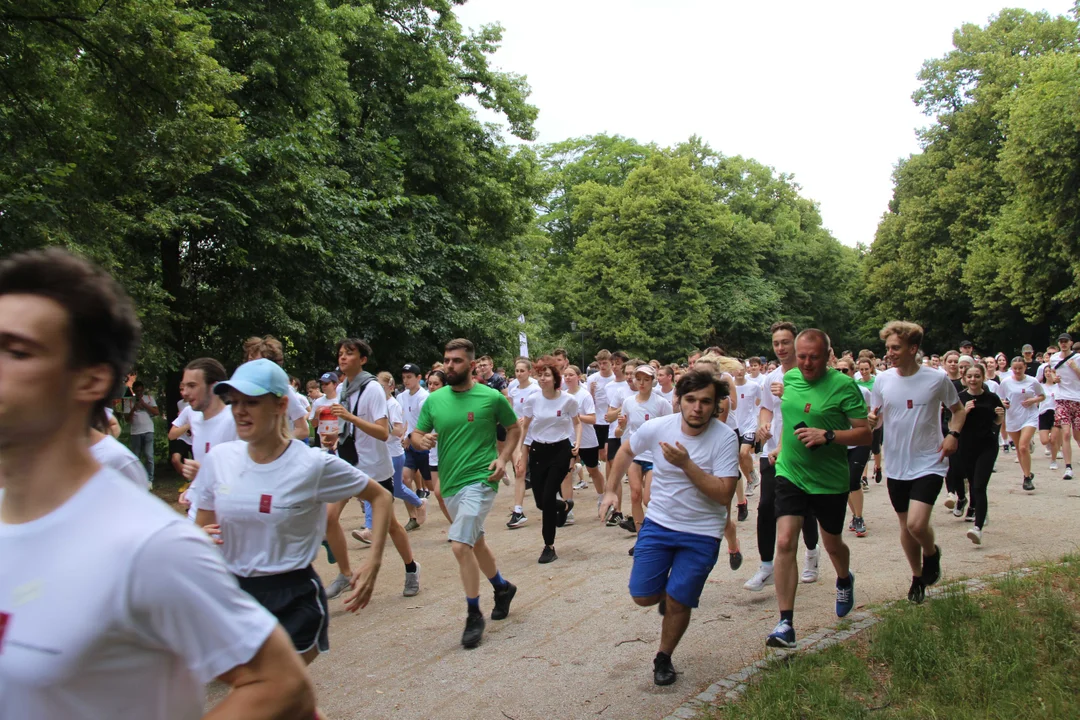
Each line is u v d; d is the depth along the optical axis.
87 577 1.25
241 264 14.19
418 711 4.18
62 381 1.31
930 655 4.21
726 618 5.48
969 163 36.16
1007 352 38.00
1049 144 24.45
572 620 5.60
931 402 5.48
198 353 15.77
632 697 4.21
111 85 10.45
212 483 3.36
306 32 15.89
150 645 1.32
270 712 1.35
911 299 38.50
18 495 1.35
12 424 1.28
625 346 41.56
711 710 3.92
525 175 23.23
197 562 1.31
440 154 21.20
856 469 7.98
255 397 3.19
